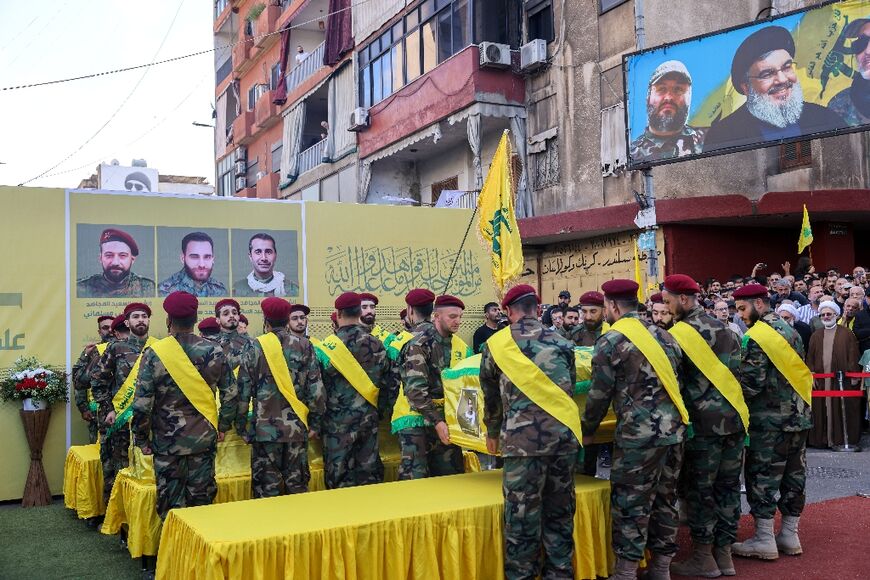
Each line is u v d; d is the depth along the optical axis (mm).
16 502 8672
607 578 5113
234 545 3988
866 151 15602
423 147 21609
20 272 8844
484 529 4773
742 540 6074
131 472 6344
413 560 4520
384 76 22312
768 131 12664
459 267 11617
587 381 5355
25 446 8680
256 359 6016
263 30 31406
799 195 14742
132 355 7129
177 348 5570
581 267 17734
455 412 5816
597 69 16938
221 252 10047
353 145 23438
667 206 15195
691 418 5289
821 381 10117
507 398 4750
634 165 13930
